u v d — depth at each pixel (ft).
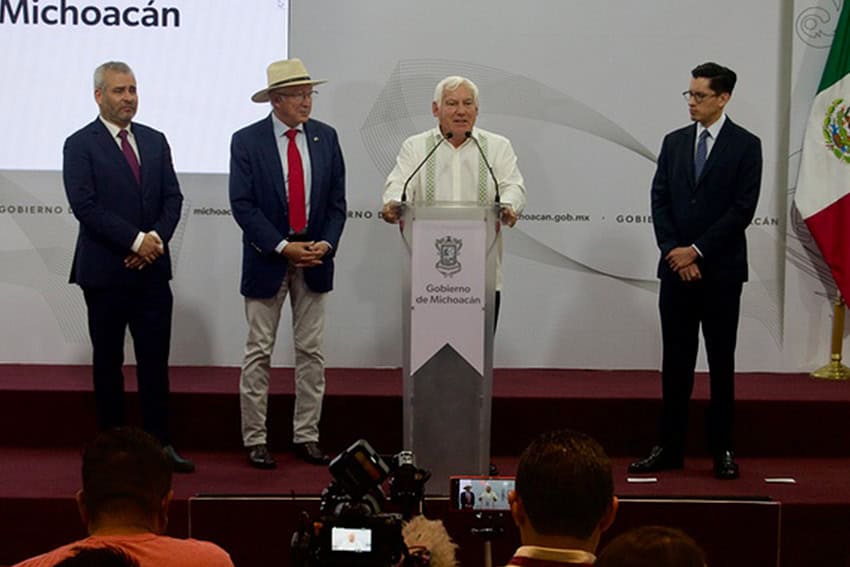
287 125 16.79
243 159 16.74
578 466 6.82
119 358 16.37
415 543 8.28
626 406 17.66
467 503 10.28
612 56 19.86
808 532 15.10
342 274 20.12
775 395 18.07
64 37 19.60
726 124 16.20
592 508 6.82
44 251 19.95
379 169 19.99
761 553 14.60
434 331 14.62
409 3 19.77
